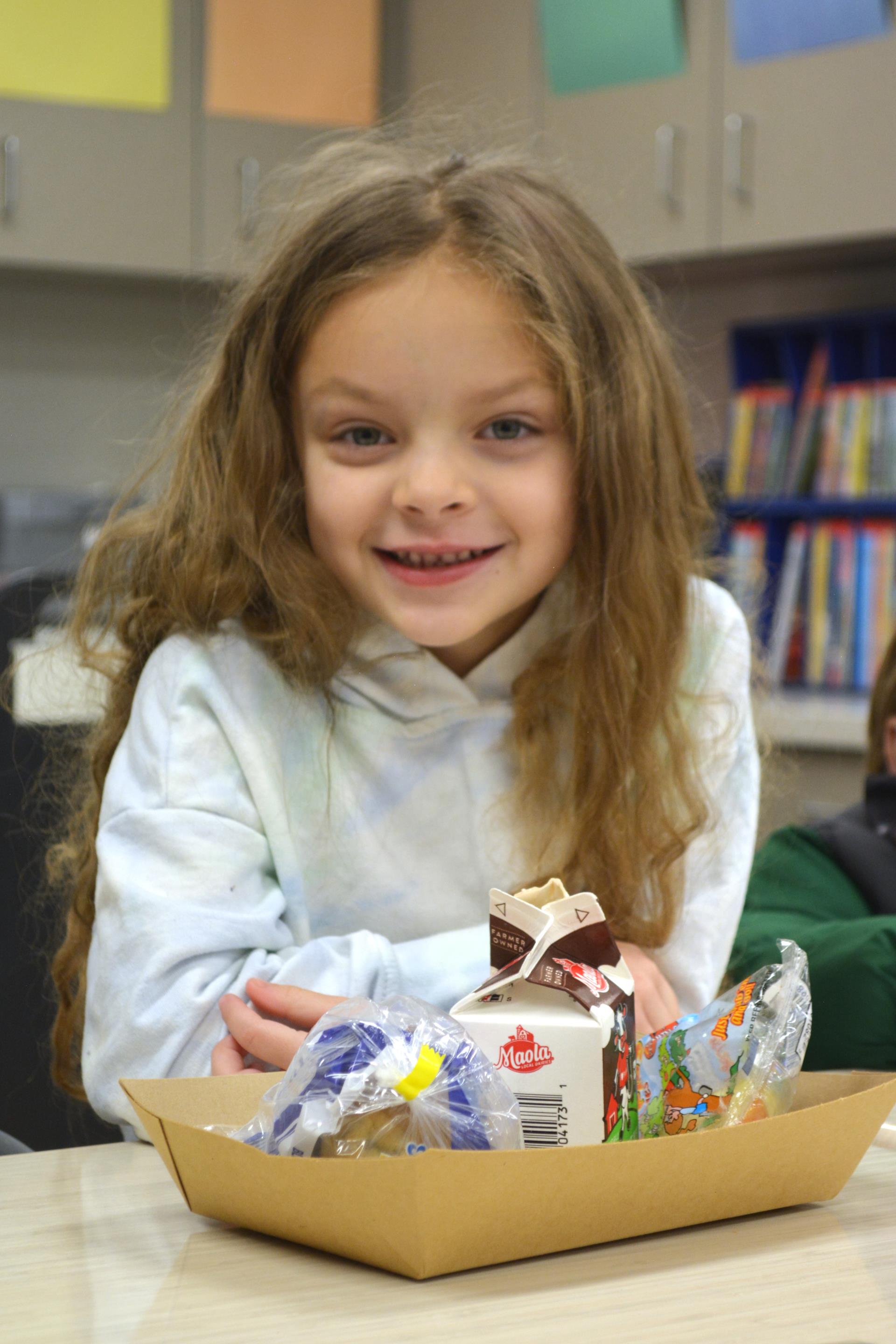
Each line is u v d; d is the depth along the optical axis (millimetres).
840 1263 492
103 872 807
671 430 1025
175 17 2604
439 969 813
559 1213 483
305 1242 504
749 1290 466
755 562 2615
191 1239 522
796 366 2727
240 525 928
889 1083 559
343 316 845
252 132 2652
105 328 2883
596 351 922
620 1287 468
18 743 1238
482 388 845
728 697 1013
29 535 2840
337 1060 513
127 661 997
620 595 947
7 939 1243
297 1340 425
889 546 2590
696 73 2516
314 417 873
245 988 761
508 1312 445
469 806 948
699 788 971
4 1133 960
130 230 2609
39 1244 518
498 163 984
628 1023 550
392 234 851
